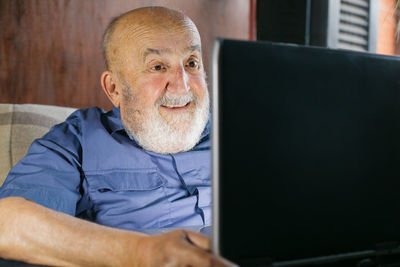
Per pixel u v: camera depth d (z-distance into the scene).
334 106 0.51
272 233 0.48
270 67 0.48
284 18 2.11
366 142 0.53
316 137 0.50
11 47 1.76
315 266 0.51
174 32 1.31
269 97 0.48
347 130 0.52
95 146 1.28
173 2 2.06
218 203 0.46
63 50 1.85
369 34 2.25
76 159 1.24
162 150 1.32
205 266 0.46
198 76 1.34
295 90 0.49
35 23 1.80
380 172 0.54
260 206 0.47
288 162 0.49
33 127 1.34
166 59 1.30
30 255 0.71
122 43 1.33
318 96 0.50
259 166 0.47
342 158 0.52
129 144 1.31
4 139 1.29
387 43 2.35
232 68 0.46
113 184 1.26
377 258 0.54
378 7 2.27
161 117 1.31
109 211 1.25
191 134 1.33
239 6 2.27
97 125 1.31
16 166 1.18
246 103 0.47
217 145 0.46
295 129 0.49
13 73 1.77
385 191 0.54
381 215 0.54
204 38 2.16
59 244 0.69
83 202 1.26
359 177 0.53
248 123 0.47
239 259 0.46
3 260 0.73
